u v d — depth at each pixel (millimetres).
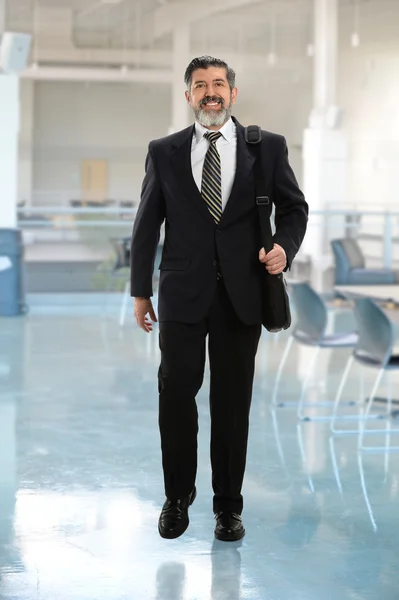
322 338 6773
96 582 3436
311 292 6613
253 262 3578
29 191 20406
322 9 15594
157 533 3992
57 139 20578
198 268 3549
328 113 15539
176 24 17891
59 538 3922
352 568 3615
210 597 3309
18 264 11820
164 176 3586
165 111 19250
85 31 17750
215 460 3785
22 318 11656
